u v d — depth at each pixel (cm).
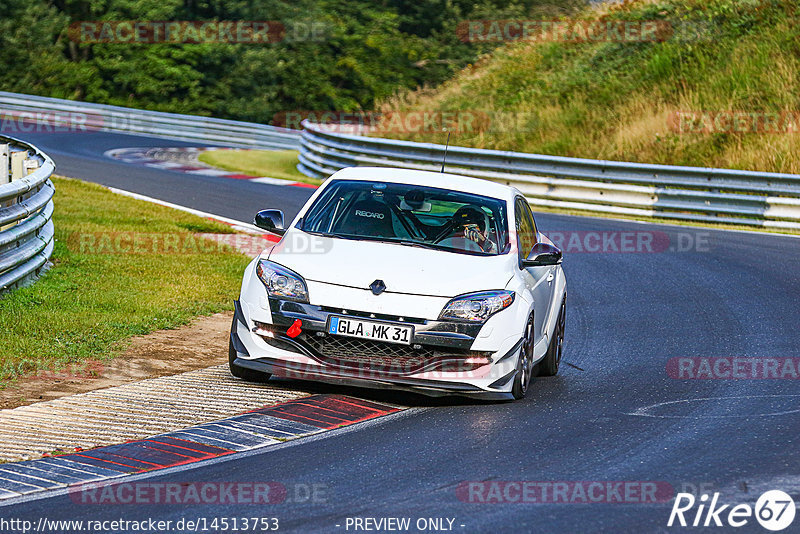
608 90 10512
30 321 3228
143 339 3241
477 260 2717
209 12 18838
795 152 8300
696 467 2095
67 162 8794
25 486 1897
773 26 10319
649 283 4828
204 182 8019
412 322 2509
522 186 7956
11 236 3544
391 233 2811
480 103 11231
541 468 2072
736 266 5294
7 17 17450
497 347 2544
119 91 17612
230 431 2294
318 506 1808
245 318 2633
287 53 19112
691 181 7294
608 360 3303
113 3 18000
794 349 3438
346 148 9050
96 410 2428
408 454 2153
